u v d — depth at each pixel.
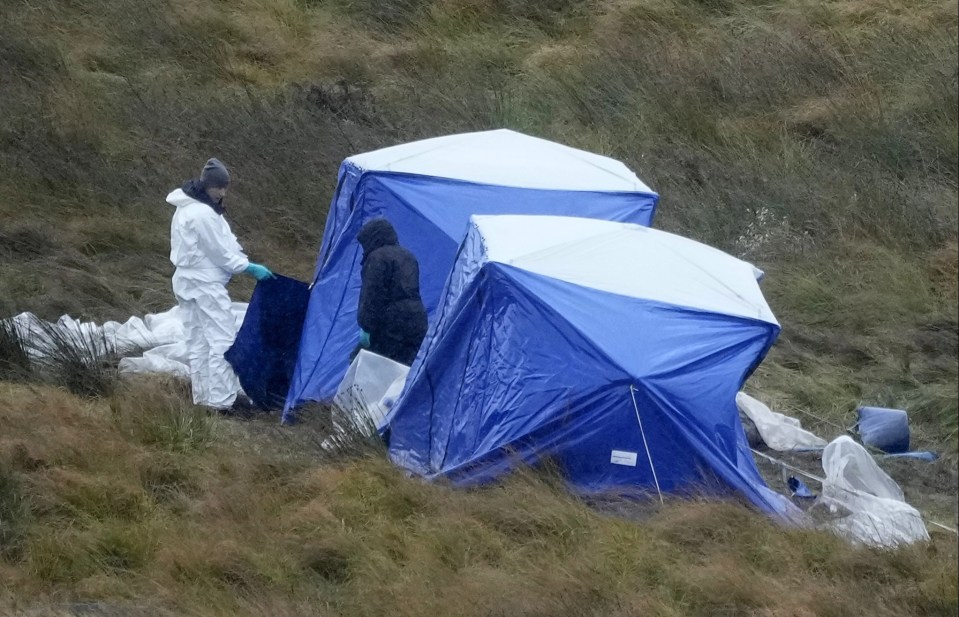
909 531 25.22
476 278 26.88
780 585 22.39
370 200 32.31
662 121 49.28
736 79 50.88
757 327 26.88
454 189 32.56
